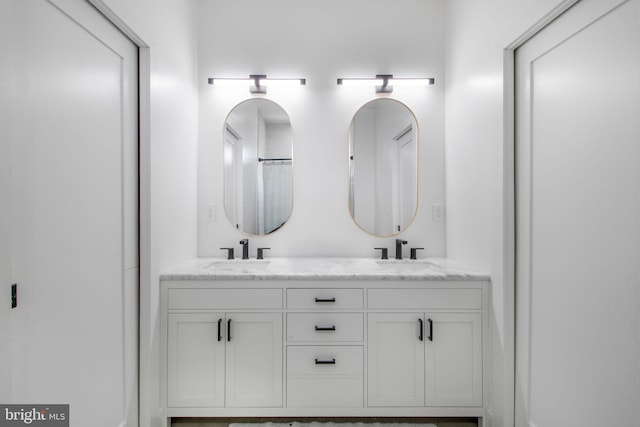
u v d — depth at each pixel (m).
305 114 2.33
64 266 1.12
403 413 1.71
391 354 1.73
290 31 2.31
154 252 1.63
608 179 1.09
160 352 1.70
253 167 2.33
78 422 1.19
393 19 2.31
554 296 1.34
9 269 0.91
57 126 1.08
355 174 2.34
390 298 1.73
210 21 2.30
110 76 1.37
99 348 1.30
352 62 2.32
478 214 1.85
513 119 1.57
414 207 2.34
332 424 1.77
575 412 1.23
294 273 1.74
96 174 1.28
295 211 2.34
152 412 1.61
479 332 1.72
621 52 1.04
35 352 1.00
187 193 2.11
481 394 1.71
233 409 1.71
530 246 1.47
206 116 2.30
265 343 1.72
